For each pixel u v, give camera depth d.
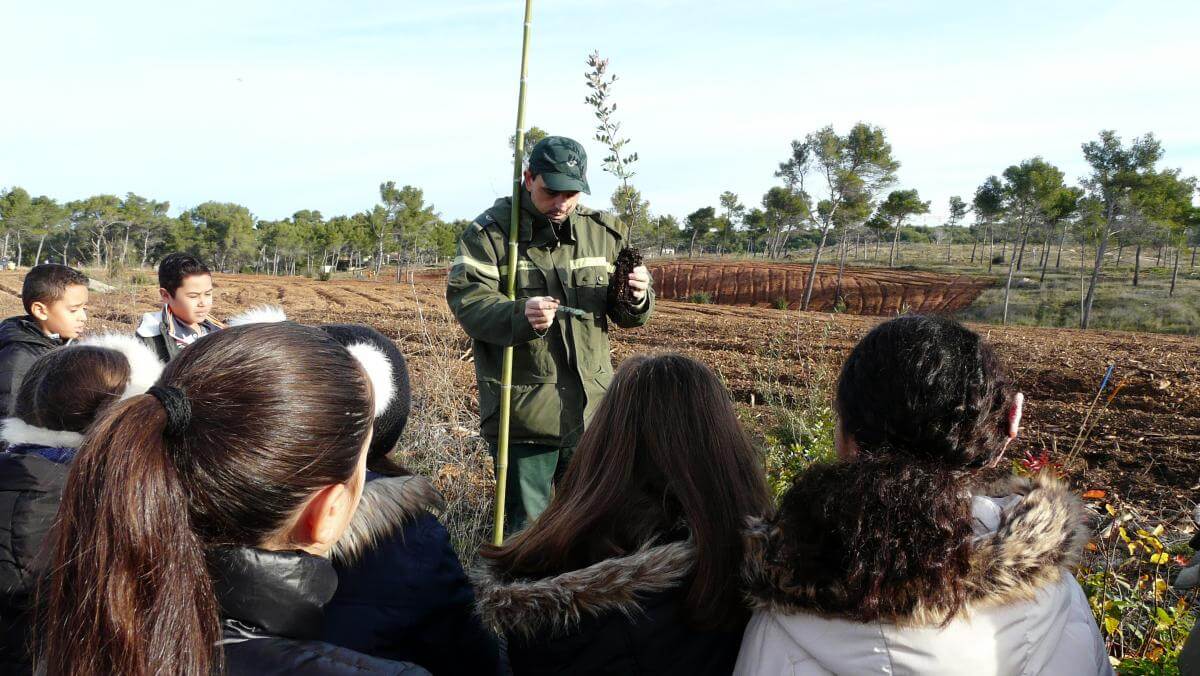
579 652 1.68
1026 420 8.94
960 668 1.31
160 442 1.05
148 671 0.98
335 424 1.18
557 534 1.83
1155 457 7.16
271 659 1.14
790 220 82.06
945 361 1.41
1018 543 1.33
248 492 1.10
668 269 61.34
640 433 1.81
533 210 3.34
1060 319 41.34
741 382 9.98
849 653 1.36
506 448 3.20
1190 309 39.59
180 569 1.01
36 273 3.97
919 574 1.29
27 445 2.06
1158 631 3.03
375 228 78.50
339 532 1.28
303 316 25.16
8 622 1.74
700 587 1.63
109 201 84.62
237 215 89.94
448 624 1.90
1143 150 49.84
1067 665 1.45
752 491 1.79
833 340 16.03
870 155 58.84
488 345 3.49
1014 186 57.16
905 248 95.88
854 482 1.38
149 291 22.05
